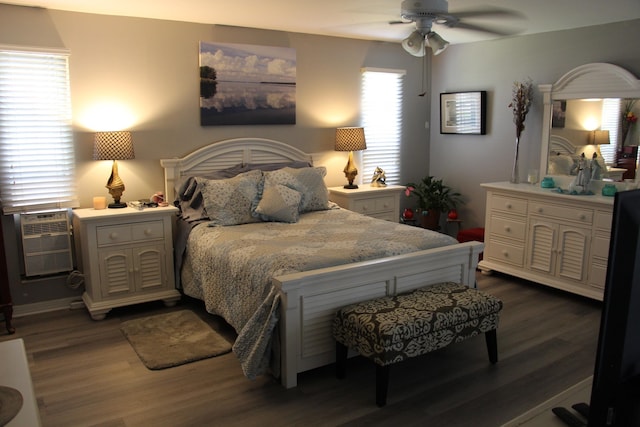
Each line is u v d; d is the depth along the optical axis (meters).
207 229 4.01
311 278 2.84
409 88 6.02
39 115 3.99
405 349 2.68
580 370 3.13
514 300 4.37
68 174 4.16
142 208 4.14
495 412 2.68
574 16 4.20
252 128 5.00
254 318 2.91
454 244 3.61
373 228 3.97
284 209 4.20
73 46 4.07
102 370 3.17
